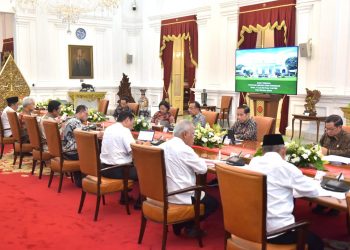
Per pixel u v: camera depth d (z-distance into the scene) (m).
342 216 4.18
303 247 2.54
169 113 6.92
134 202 4.58
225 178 2.59
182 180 3.34
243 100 10.22
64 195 4.86
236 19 10.36
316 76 8.62
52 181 5.47
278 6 9.20
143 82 13.87
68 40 12.77
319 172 3.25
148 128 5.89
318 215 4.20
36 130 5.45
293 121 8.53
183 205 3.37
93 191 4.10
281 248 2.57
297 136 8.94
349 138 4.36
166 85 12.80
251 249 2.56
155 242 3.51
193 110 6.16
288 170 2.59
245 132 5.43
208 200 3.54
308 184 2.62
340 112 8.20
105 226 3.88
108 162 4.28
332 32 8.23
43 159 5.55
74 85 12.94
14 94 10.09
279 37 9.37
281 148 2.71
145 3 13.48
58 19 12.41
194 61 11.60
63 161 4.98
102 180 4.15
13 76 10.05
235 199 2.54
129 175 4.33
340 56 8.19
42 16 12.09
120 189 4.19
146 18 13.50
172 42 12.48
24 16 11.83
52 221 4.00
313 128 8.71
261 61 9.15
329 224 3.95
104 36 13.55
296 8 8.92
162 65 12.92
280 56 8.70
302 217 4.14
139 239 3.48
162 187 3.23
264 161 2.64
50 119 5.47
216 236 3.64
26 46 11.98
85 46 13.14
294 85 8.48
